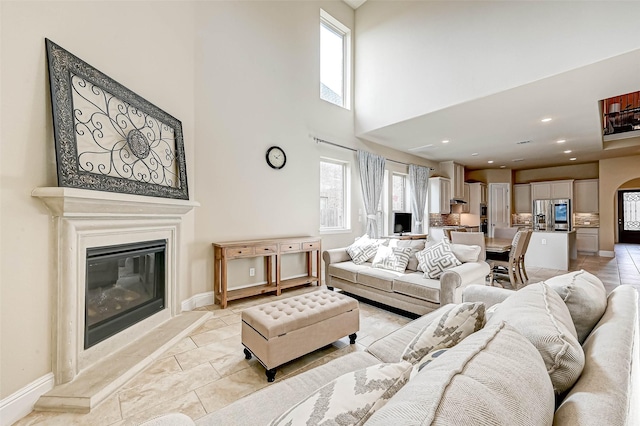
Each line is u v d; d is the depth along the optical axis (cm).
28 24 171
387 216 612
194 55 333
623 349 80
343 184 534
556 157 725
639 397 68
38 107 175
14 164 162
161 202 254
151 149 264
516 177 945
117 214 219
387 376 77
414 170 673
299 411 69
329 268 403
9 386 157
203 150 344
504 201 891
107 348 215
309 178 466
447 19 380
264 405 115
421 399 50
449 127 475
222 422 105
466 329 116
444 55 384
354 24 536
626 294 135
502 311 110
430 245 360
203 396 181
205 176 346
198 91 338
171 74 299
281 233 428
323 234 486
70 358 185
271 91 415
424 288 289
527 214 908
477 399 48
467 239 428
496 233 606
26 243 167
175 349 240
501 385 53
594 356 81
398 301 315
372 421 52
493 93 337
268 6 413
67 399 168
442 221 801
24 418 160
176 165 301
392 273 338
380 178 570
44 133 178
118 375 192
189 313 306
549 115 414
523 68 313
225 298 337
